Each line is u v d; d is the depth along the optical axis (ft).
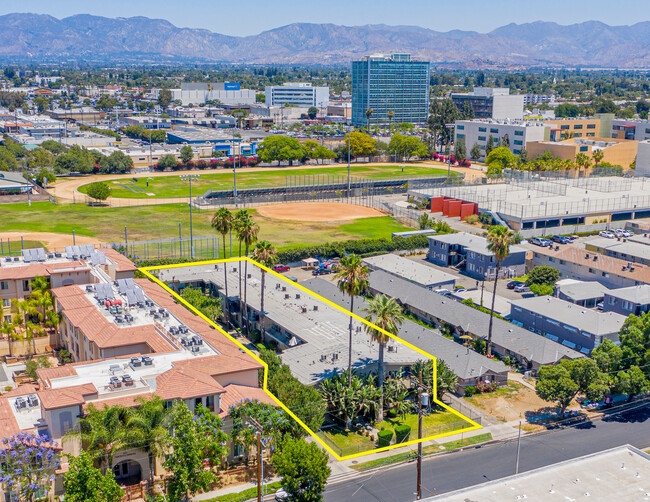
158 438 242.58
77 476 226.99
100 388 269.03
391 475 278.46
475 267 558.15
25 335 392.27
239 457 283.79
